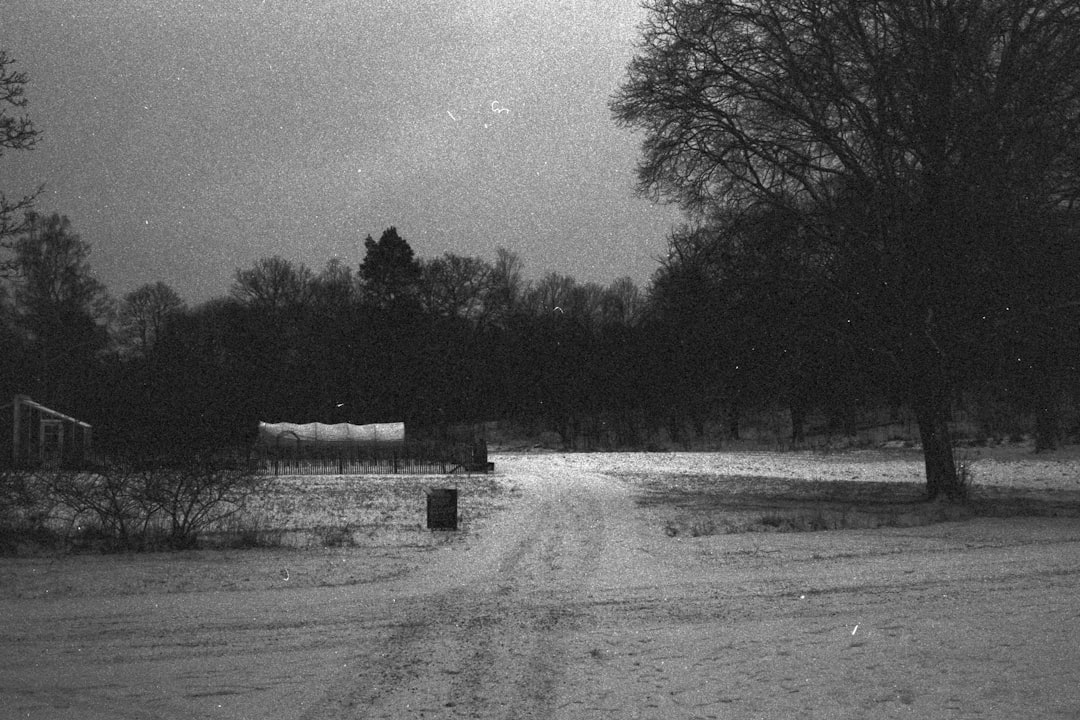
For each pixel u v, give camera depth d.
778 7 27.02
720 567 14.52
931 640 9.25
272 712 7.25
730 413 33.12
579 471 47.00
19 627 10.35
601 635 9.81
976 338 25.27
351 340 95.38
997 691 7.48
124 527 17.69
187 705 7.45
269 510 26.44
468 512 25.45
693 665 8.51
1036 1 24.16
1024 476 38.41
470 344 100.12
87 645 9.52
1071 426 53.75
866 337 25.88
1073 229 24.22
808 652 8.91
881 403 30.25
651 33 28.28
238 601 11.89
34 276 65.81
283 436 64.06
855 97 26.00
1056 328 24.77
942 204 24.03
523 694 7.65
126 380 19.39
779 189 27.59
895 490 33.53
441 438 82.00
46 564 15.23
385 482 41.28
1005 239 23.83
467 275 106.06
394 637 9.82
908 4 25.09
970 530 19.36
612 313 108.62
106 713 7.26
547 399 88.88
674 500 29.36
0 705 7.49
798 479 40.12
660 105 28.06
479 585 13.09
